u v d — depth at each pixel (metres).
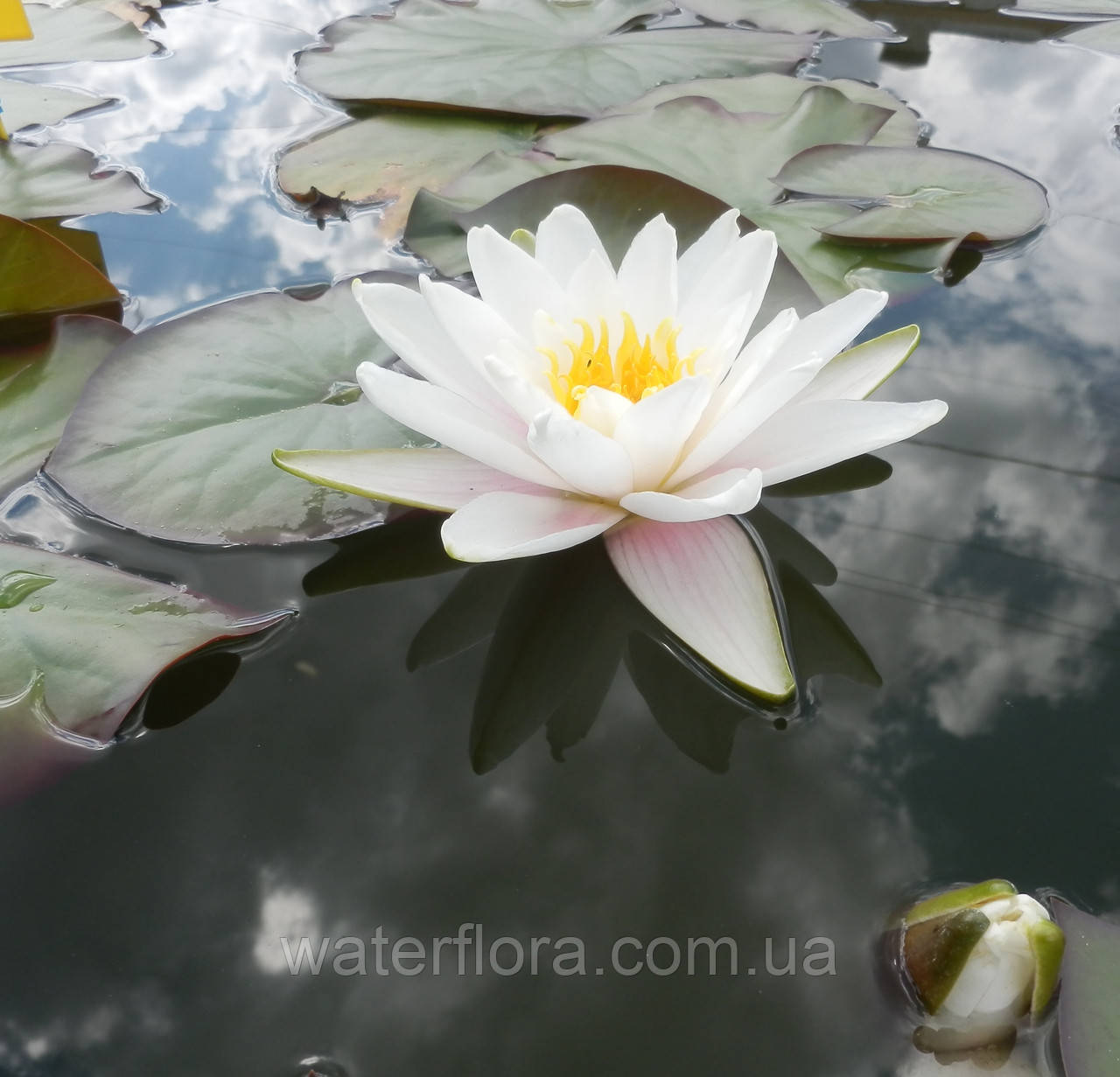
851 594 0.47
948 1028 0.41
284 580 0.47
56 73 0.69
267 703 0.45
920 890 0.42
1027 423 0.51
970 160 0.59
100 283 0.55
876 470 0.50
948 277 0.56
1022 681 0.45
